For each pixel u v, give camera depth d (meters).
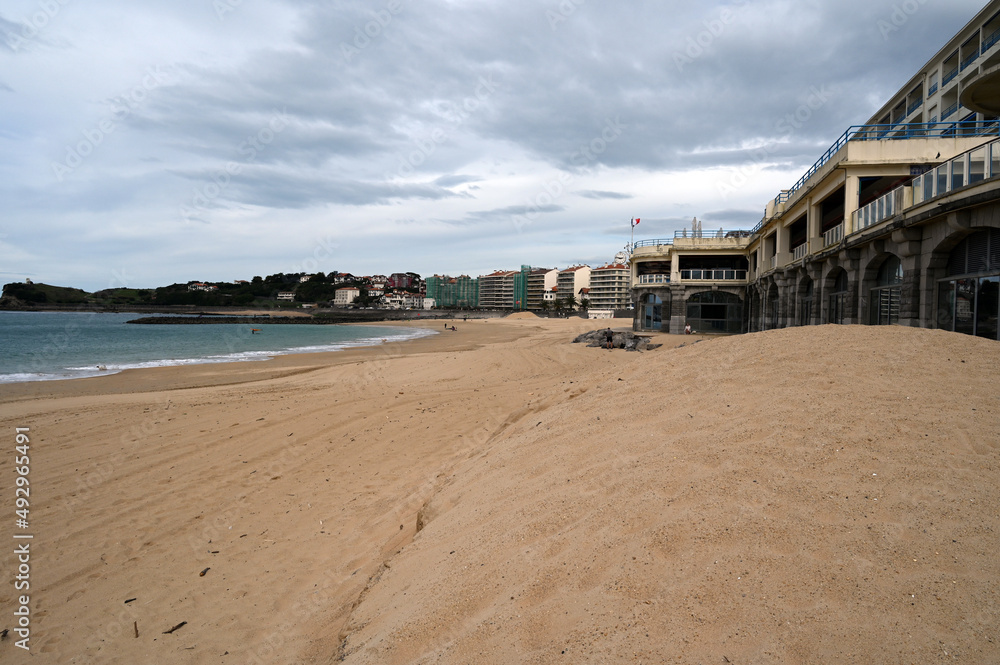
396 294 195.62
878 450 3.65
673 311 43.81
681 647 2.31
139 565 5.81
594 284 164.50
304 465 8.84
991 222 11.48
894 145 18.69
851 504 3.11
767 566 2.71
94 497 7.67
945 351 5.36
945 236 13.05
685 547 2.98
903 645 2.16
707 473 3.77
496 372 18.25
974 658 2.06
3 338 48.78
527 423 7.57
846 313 19.17
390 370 21.02
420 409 12.01
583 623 2.61
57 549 6.17
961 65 30.02
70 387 18.92
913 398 4.39
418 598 3.50
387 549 5.58
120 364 27.45
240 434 10.65
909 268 14.77
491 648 2.66
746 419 4.58
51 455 9.51
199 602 5.04
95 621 4.79
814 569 2.64
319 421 11.44
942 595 2.38
